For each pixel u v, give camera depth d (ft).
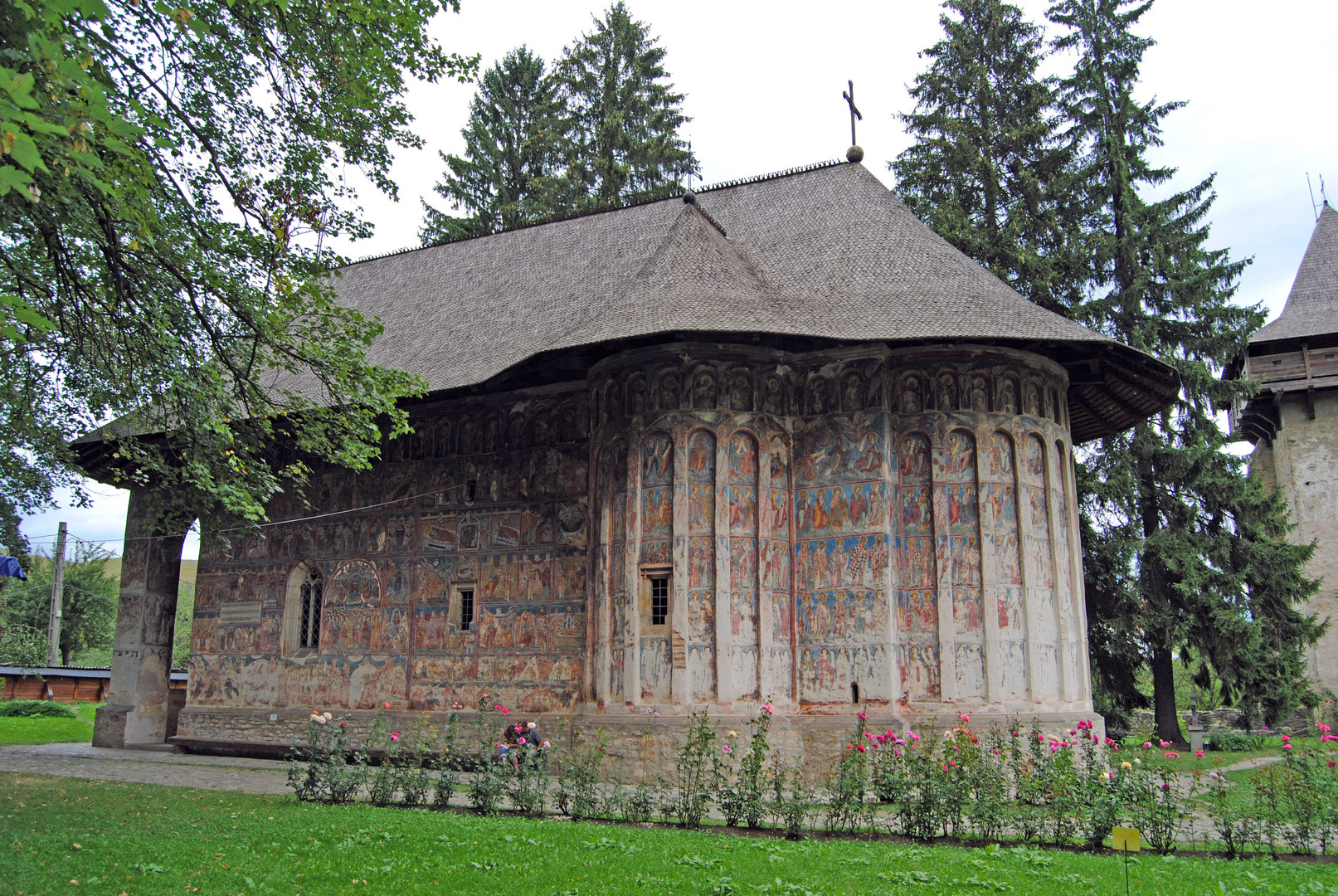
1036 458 68.18
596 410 71.10
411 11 50.62
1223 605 92.94
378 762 77.56
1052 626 66.44
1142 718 114.01
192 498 58.65
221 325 54.85
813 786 59.52
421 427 83.05
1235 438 105.81
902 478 66.74
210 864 34.68
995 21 116.98
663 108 156.15
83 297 48.80
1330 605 136.46
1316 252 149.89
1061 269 103.96
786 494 67.72
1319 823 41.83
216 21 49.34
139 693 94.02
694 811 45.62
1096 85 107.86
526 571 75.61
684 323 64.08
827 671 64.54
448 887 31.78
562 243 95.61
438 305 95.25
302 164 54.75
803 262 77.00
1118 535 96.37
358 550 83.97
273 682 85.61
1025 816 42.80
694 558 64.44
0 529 60.75
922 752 56.59
